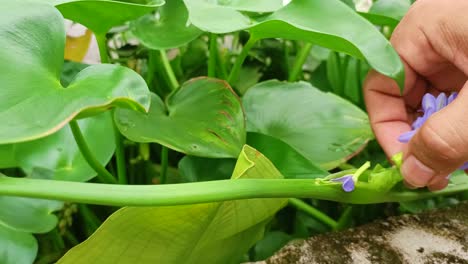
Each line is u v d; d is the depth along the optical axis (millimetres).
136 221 157
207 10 207
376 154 299
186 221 165
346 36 196
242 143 213
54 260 248
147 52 331
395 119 232
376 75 226
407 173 184
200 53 367
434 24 205
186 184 154
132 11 193
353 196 190
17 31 157
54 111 137
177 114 222
